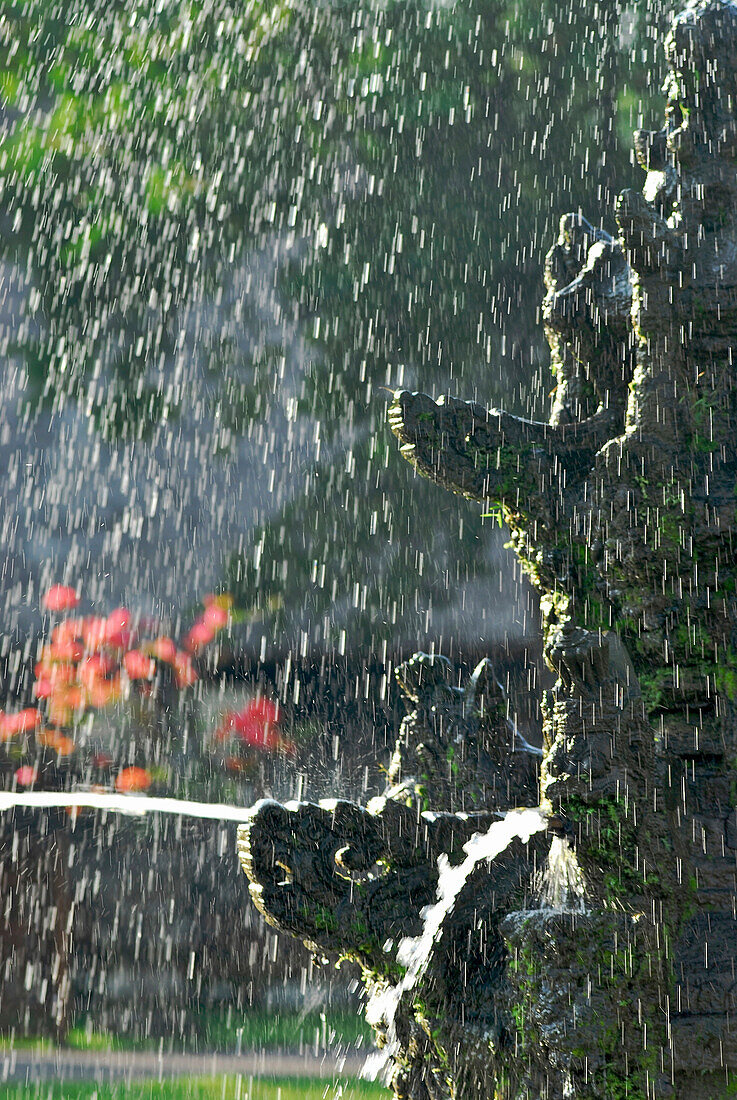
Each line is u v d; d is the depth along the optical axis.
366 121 16.06
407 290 15.94
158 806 5.00
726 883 3.24
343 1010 10.94
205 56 16.61
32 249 17.02
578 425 3.65
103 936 11.42
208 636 16.08
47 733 14.17
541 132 15.62
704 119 3.55
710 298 3.45
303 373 16.55
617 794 3.14
